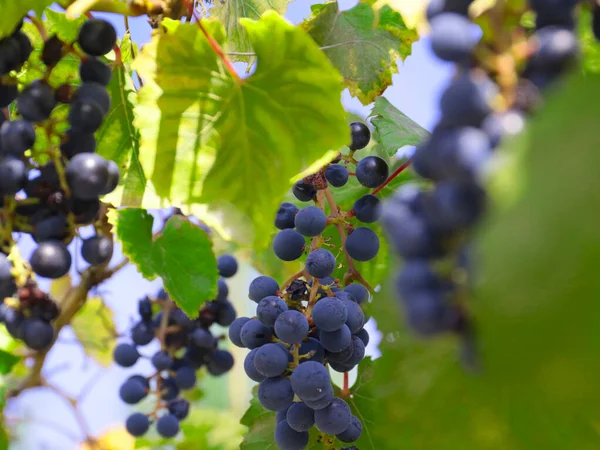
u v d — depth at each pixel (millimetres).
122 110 441
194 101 395
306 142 381
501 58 237
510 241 191
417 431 256
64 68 418
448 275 225
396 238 232
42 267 340
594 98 198
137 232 470
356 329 395
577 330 188
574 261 187
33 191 350
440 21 246
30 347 356
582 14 323
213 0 534
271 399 377
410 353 250
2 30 349
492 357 201
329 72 366
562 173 192
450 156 219
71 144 354
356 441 422
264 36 369
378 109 495
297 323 375
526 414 239
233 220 397
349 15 493
